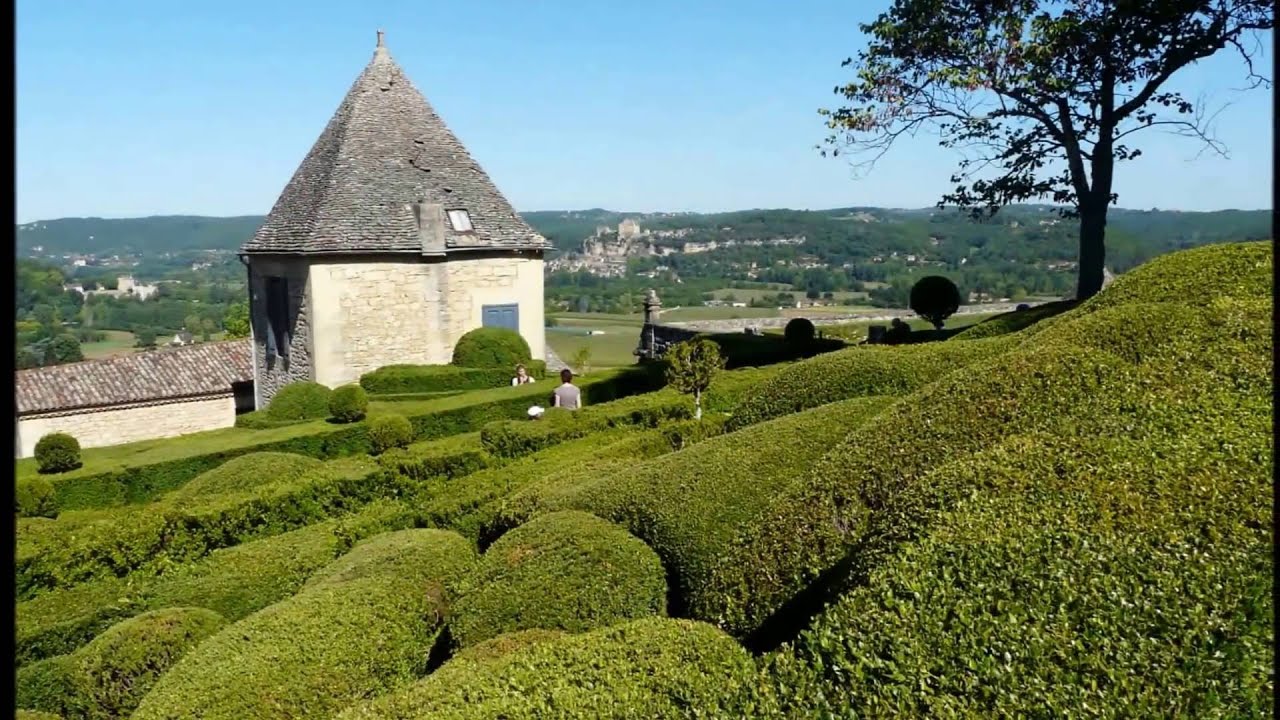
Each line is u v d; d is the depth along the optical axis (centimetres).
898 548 428
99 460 1702
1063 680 318
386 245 2253
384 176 2373
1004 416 591
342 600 737
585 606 649
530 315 2519
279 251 2270
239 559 1024
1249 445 467
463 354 2297
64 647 908
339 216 2256
